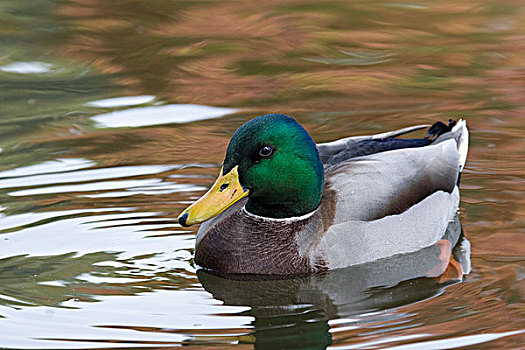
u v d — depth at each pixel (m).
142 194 12.77
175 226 11.89
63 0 22.66
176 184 13.10
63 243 11.32
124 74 17.97
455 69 17.91
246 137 10.38
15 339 8.85
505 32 19.94
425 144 12.45
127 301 9.83
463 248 11.20
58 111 15.98
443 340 8.70
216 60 18.75
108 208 12.32
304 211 10.78
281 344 8.81
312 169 10.66
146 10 22.00
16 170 13.48
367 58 18.70
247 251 10.73
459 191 12.77
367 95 16.66
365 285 10.36
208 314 9.57
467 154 13.97
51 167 13.61
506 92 16.56
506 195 12.63
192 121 15.59
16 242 11.30
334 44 19.56
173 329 9.16
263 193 10.55
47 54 19.05
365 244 10.86
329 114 15.73
